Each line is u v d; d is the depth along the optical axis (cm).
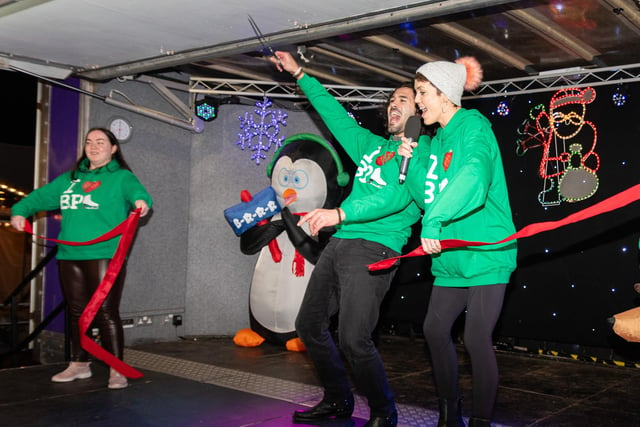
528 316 582
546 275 573
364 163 304
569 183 564
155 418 326
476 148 243
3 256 789
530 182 587
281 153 562
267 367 474
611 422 346
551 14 423
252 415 333
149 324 577
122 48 411
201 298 611
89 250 389
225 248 621
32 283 552
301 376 442
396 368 489
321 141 555
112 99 517
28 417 325
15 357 493
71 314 403
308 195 543
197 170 613
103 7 330
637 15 418
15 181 792
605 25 440
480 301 255
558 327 565
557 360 538
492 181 255
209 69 579
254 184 635
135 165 564
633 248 528
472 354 257
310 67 567
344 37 477
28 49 415
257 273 576
